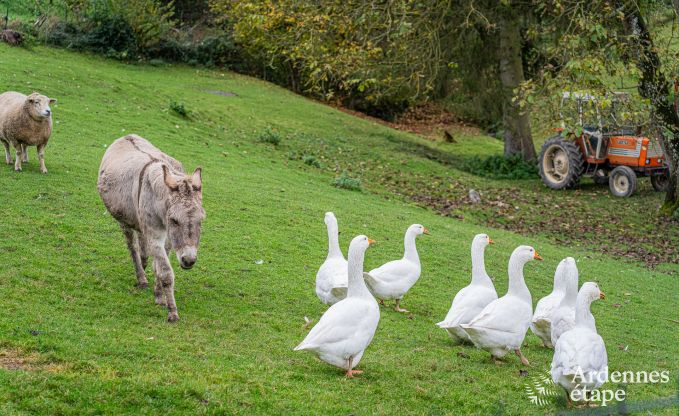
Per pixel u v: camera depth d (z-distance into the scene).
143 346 8.13
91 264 11.16
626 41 19.83
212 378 7.40
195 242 8.92
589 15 19.47
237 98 33.19
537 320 9.98
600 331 11.82
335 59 23.88
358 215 17.41
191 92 31.81
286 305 10.80
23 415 6.22
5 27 33.88
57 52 33.50
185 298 10.45
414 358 9.01
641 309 13.74
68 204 13.67
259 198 16.98
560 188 26.75
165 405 6.74
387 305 11.59
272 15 24.14
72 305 9.32
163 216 9.23
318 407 7.09
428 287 12.91
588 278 15.49
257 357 8.37
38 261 10.76
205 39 39.94
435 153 32.22
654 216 23.36
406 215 18.80
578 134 18.20
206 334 8.97
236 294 10.98
